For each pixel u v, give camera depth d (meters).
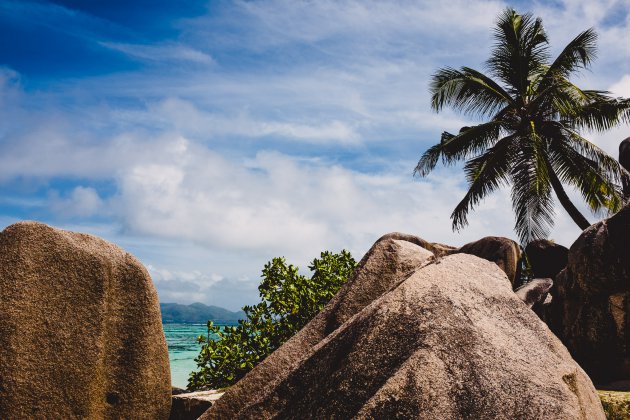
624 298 4.54
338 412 2.34
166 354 3.87
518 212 15.73
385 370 2.35
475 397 2.19
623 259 4.55
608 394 3.63
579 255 4.89
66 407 3.42
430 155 16.89
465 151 16.83
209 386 6.35
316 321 4.00
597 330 4.69
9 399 3.29
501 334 2.55
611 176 15.30
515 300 2.91
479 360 2.34
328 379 2.51
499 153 16.38
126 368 3.66
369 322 2.58
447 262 3.04
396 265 4.23
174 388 6.06
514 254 7.15
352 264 7.63
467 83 16.56
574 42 15.47
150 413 3.73
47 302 3.48
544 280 7.04
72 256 3.60
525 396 2.23
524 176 15.53
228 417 3.49
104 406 3.57
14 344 3.35
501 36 16.94
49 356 3.42
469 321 2.53
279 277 7.18
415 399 2.16
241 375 6.41
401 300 2.61
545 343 2.67
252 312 6.94
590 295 4.79
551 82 16.05
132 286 3.76
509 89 17.23
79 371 3.48
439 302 2.58
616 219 4.68
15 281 3.43
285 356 3.76
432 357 2.28
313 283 7.16
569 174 16.08
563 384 2.37
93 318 3.58
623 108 14.91
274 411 2.68
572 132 15.80
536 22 16.56
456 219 16.69
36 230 3.57
